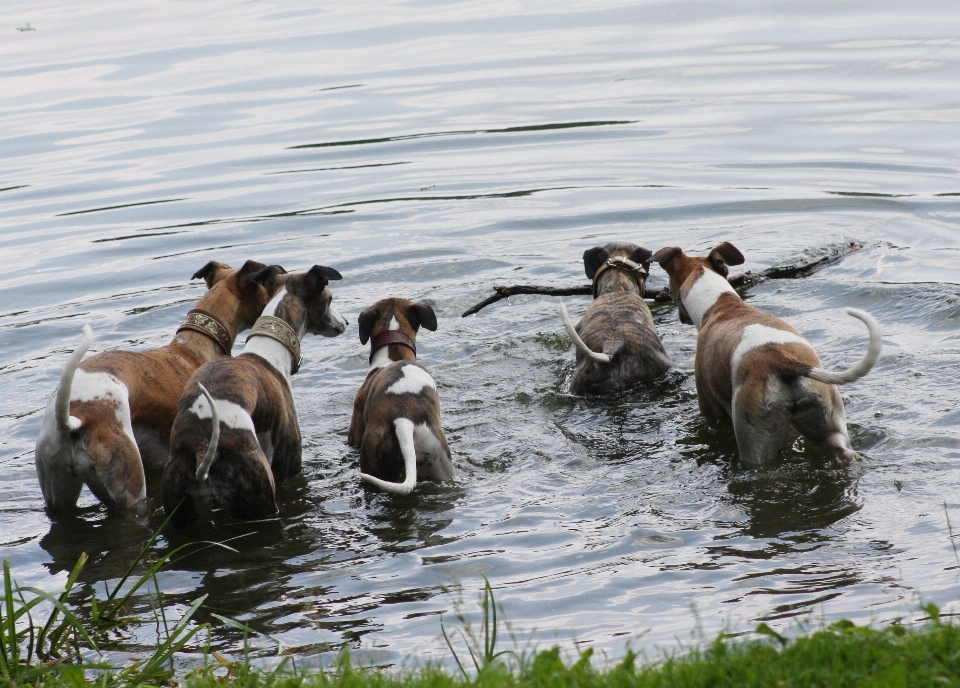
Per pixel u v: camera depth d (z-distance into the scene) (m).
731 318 11.90
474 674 7.23
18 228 20.92
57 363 15.17
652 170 22.39
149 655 8.14
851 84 27.08
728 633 7.08
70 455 10.68
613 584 8.84
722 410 12.02
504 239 19.42
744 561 9.06
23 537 10.59
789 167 21.88
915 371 12.97
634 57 31.33
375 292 17.44
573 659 7.47
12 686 7.27
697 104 26.52
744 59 30.30
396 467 11.30
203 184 22.98
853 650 6.39
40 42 38.47
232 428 10.48
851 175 21.16
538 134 25.11
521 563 9.39
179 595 9.22
